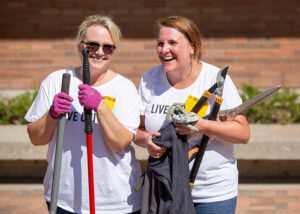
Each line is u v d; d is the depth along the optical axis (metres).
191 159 2.78
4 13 6.70
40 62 6.76
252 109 6.06
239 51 6.62
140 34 6.67
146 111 2.93
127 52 6.69
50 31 6.72
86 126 2.57
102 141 2.70
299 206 4.75
